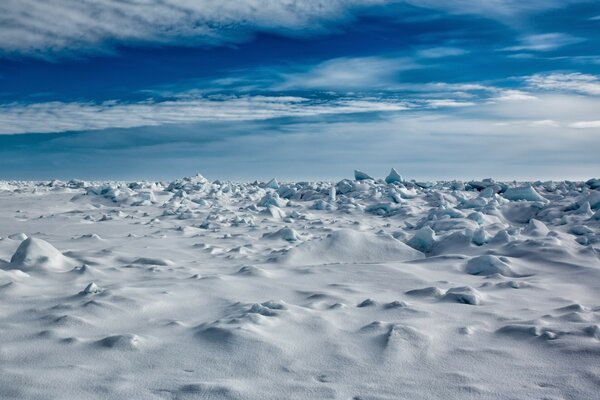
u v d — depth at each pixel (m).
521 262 6.47
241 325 3.51
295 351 3.18
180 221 13.26
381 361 3.04
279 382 2.72
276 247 8.62
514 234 8.90
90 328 3.62
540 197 15.83
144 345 3.22
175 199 18.45
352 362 3.02
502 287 5.24
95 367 2.88
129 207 16.94
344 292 4.93
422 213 14.65
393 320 3.88
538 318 3.95
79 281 5.18
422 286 5.32
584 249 6.83
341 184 20.86
